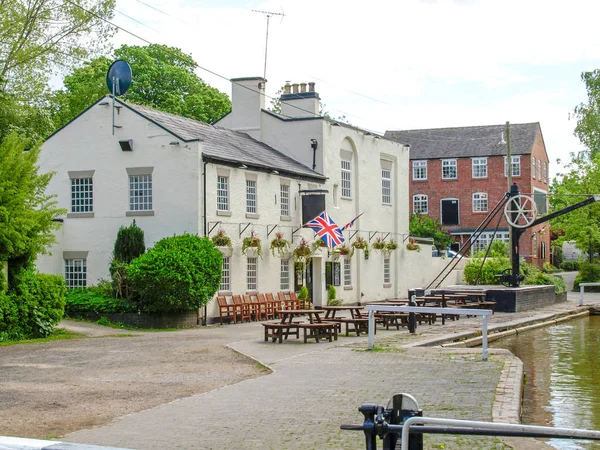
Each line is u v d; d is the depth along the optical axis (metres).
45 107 39.56
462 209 68.62
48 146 30.09
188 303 25.83
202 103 51.81
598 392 14.80
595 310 37.50
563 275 66.62
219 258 27.03
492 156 67.81
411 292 22.81
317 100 38.81
